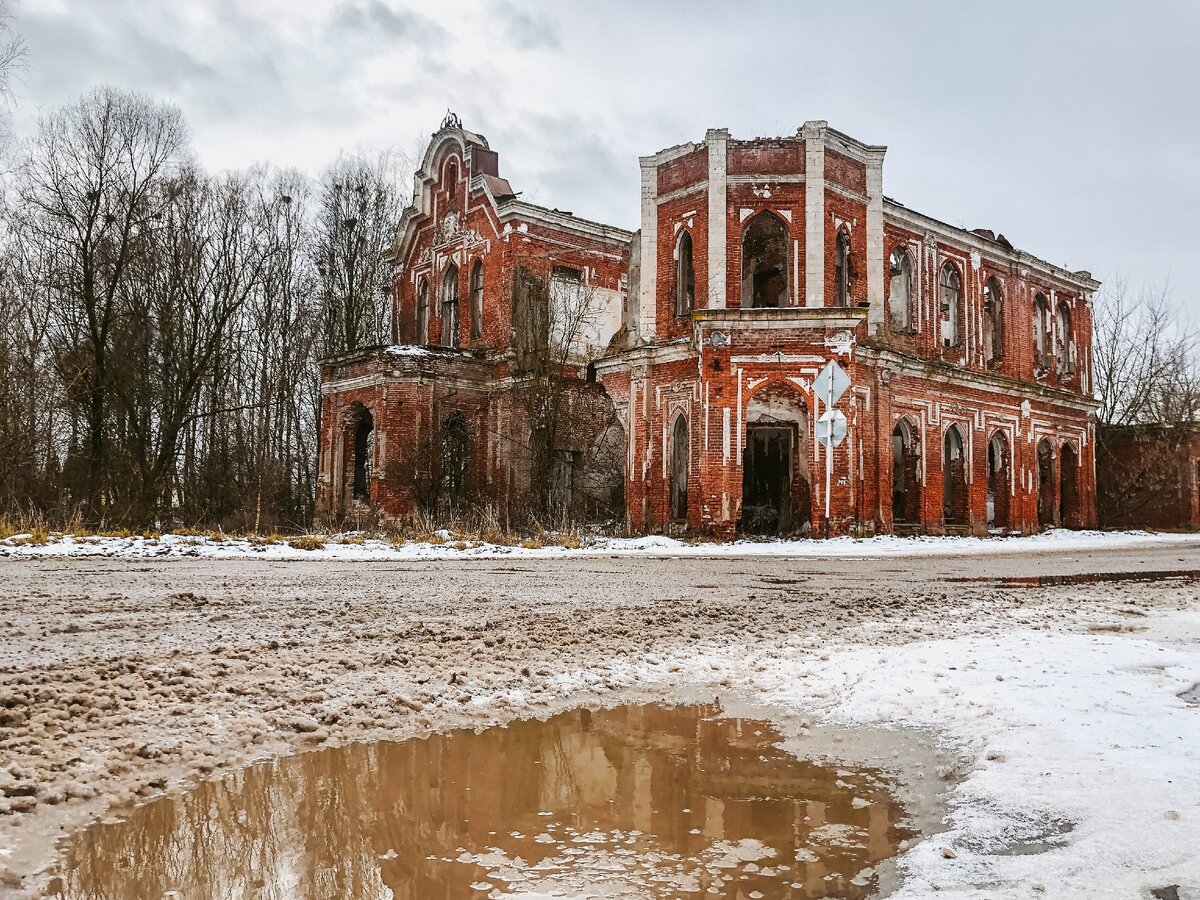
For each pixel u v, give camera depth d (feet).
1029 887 8.30
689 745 14.15
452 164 118.32
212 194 113.50
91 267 92.53
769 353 84.84
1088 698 15.44
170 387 101.65
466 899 8.57
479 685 17.88
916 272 105.09
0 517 72.13
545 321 100.42
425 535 77.05
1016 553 75.51
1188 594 36.27
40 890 8.66
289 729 14.53
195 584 35.60
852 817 10.96
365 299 131.34
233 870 9.23
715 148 89.45
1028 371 121.80
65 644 20.43
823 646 22.43
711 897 8.63
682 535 88.07
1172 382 146.20
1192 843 9.07
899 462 109.19
